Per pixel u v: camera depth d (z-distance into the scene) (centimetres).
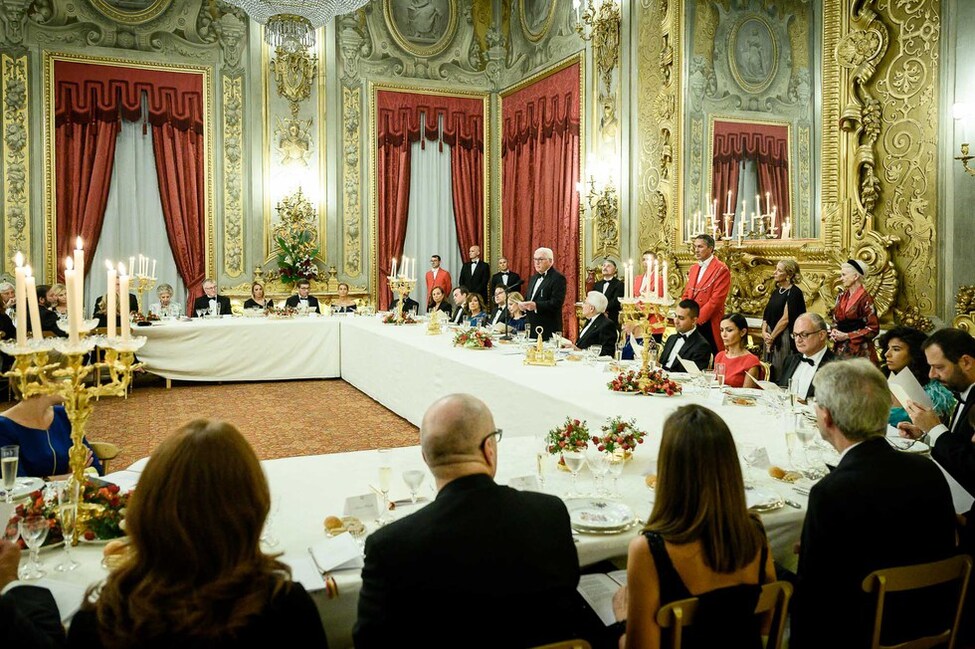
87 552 232
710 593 188
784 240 751
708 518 189
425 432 189
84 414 239
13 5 1034
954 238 588
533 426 480
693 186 862
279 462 327
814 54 728
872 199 649
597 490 289
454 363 610
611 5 977
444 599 168
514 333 770
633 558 193
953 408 371
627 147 969
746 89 792
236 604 135
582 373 541
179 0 1113
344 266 1223
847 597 212
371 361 841
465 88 1263
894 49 629
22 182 1054
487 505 178
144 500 138
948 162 590
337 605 215
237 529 139
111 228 1106
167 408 809
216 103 1142
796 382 477
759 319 778
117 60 1084
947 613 220
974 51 568
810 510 217
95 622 138
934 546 217
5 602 147
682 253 864
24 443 317
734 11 804
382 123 1222
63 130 1068
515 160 1227
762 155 787
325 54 1184
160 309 1007
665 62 888
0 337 259
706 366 571
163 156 1119
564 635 177
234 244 1162
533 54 1178
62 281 1079
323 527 255
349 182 1216
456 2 1250
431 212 1268
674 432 195
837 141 674
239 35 1145
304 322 968
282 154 1175
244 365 951
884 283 638
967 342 327
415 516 178
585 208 1040
